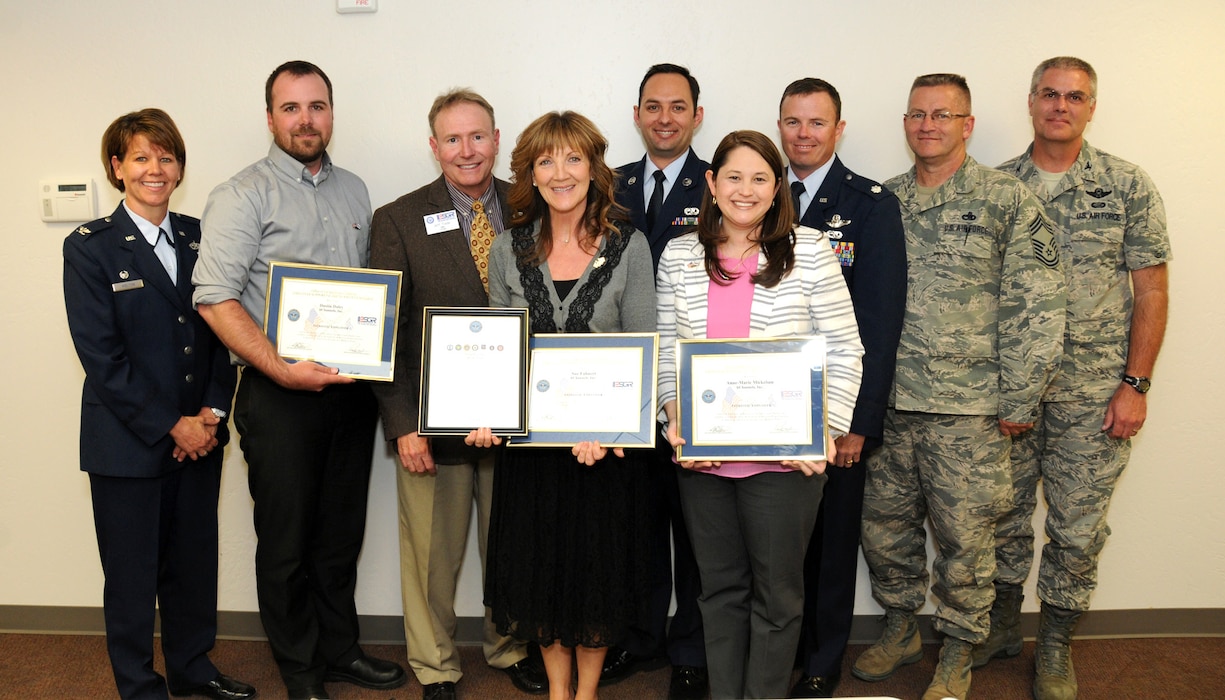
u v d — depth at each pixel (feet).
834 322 6.73
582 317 6.80
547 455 6.88
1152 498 9.37
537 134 6.66
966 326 7.90
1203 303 9.08
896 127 8.90
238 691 8.26
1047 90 8.04
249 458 7.62
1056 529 8.44
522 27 8.87
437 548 8.07
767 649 6.94
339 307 7.24
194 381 7.67
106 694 8.32
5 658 9.05
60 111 9.06
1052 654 8.42
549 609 6.92
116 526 7.50
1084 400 8.29
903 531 8.68
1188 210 8.95
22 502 9.58
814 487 6.73
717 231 6.85
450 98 7.50
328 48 8.94
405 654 9.25
